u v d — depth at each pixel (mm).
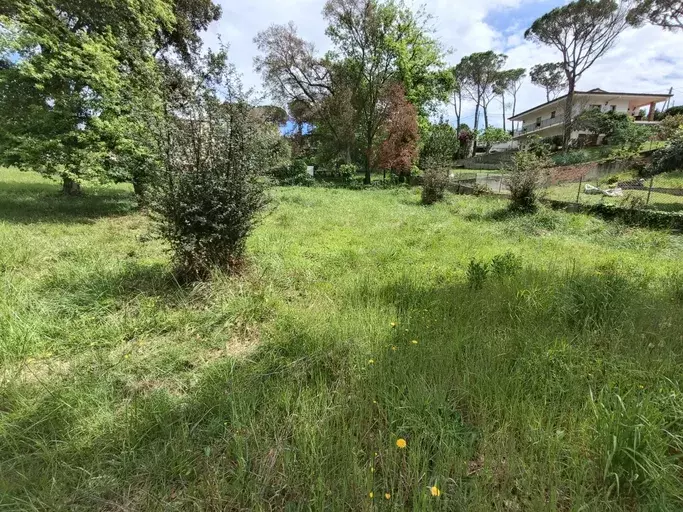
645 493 1460
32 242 5066
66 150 7695
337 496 1445
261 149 4191
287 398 2004
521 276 4035
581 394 2059
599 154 22469
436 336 2768
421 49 23969
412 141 23234
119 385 2277
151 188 3832
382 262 5180
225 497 1464
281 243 6148
